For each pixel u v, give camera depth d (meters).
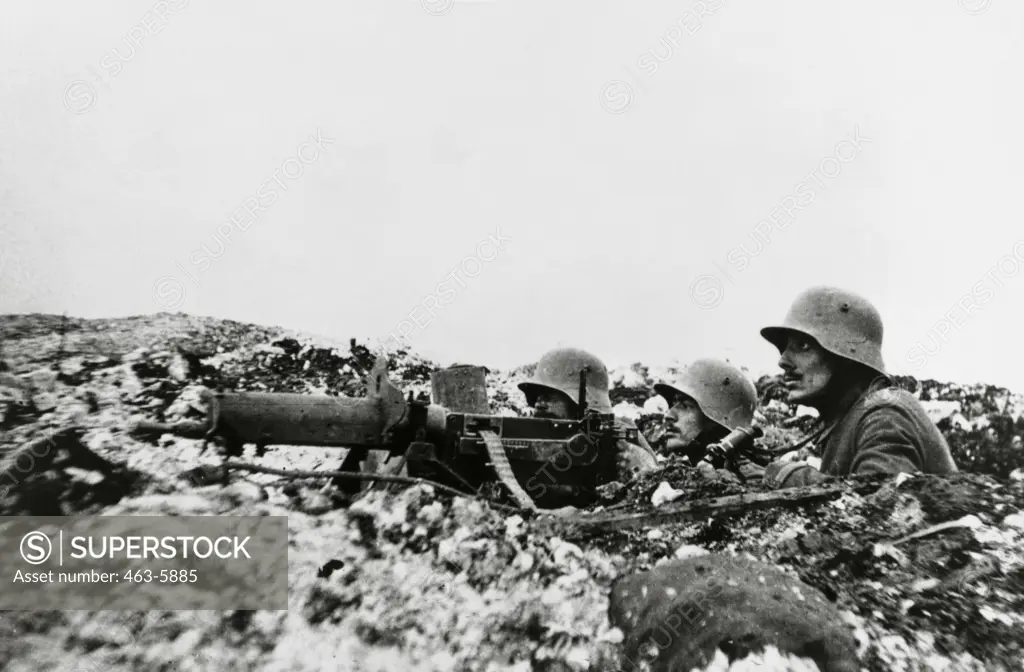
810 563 5.62
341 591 5.22
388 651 4.94
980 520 5.95
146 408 7.51
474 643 5.00
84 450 6.48
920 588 5.49
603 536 5.66
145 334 8.56
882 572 5.59
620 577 5.38
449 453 6.34
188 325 8.92
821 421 7.24
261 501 5.90
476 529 5.59
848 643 4.91
